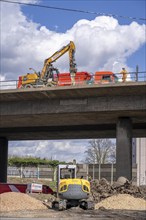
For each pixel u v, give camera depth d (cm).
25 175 8144
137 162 8719
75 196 2395
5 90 3897
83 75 4331
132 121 4453
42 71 4903
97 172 7006
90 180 3938
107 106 3844
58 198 2534
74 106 3944
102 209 2533
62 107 3984
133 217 2031
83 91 3753
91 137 5738
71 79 4388
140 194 3394
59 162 8869
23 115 4150
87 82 4203
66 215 2064
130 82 3547
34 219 1834
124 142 4075
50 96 3928
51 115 4131
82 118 4331
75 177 2798
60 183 2472
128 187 3531
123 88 3612
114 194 3291
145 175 8112
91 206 2442
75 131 5178
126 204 2719
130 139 4100
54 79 4744
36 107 4069
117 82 3662
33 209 2441
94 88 3662
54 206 2530
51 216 1997
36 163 8838
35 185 4178
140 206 2722
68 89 3725
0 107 4184
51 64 4953
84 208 2469
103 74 4119
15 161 8844
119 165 4000
